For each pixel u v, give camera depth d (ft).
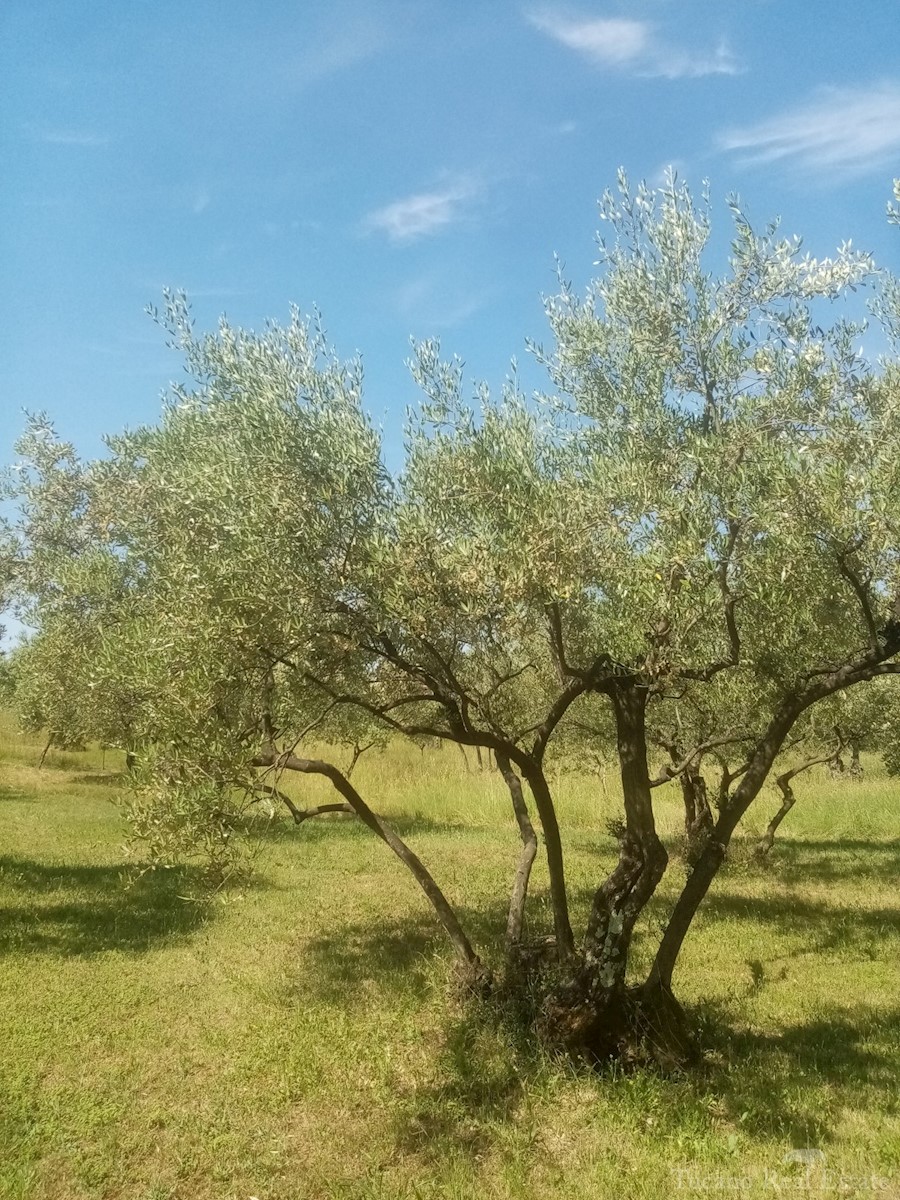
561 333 23.72
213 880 22.22
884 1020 25.07
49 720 54.13
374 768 83.20
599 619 22.24
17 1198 16.08
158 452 27.35
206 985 27.66
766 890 43.01
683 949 32.22
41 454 43.34
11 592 44.01
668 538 18.63
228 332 22.38
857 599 22.75
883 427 20.15
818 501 17.79
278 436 20.63
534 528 18.84
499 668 28.78
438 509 20.38
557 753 52.21
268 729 22.59
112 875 43.37
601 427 22.77
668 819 62.08
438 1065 21.42
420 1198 16.21
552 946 25.21
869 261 20.52
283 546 20.13
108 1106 19.56
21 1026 23.90
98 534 38.42
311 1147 18.15
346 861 49.24
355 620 21.36
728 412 21.21
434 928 34.73
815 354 20.71
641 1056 21.01
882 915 37.73
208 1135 18.51
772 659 23.77
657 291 21.74
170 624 21.27
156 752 20.26
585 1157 17.47
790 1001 26.71
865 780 81.41
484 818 67.41
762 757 22.06
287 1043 22.99
